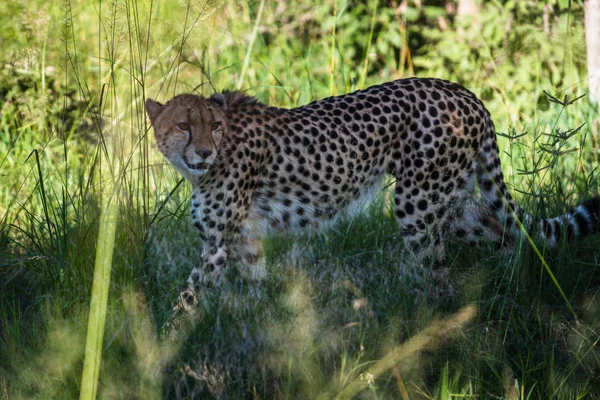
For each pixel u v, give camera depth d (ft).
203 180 35.53
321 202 37.60
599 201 38.32
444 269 37.70
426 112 37.14
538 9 66.44
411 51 67.82
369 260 37.19
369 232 40.42
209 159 34.09
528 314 34.35
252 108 36.73
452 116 37.22
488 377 30.99
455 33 64.18
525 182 44.42
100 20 38.70
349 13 67.41
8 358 31.86
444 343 32.50
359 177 37.83
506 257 38.09
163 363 29.89
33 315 34.58
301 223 37.91
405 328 32.71
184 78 56.95
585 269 38.50
